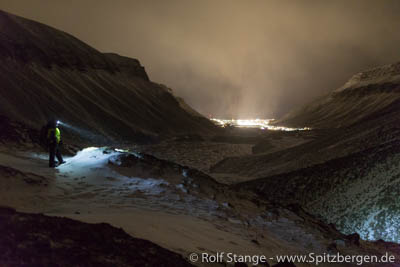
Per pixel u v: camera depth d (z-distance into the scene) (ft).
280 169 102.78
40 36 281.54
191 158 177.88
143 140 232.12
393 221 58.90
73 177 31.83
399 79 496.23
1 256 10.31
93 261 11.67
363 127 122.11
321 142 127.85
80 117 207.72
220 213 29.25
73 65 285.64
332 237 31.83
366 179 72.08
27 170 30.45
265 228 29.17
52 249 11.78
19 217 14.84
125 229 17.04
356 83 590.14
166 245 16.34
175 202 29.30
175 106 376.07
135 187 31.22
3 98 169.37
